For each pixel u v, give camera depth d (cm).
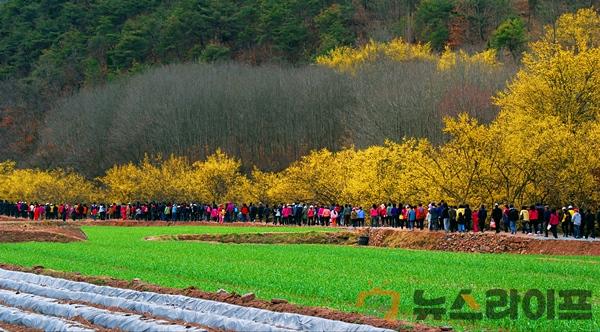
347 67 15412
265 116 15062
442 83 11925
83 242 6519
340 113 14212
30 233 6781
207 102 15462
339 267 4369
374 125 11831
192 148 15050
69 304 3148
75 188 13075
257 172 11475
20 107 19138
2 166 15538
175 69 17175
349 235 7000
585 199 6856
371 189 8494
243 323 2680
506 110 8025
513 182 6994
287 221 9119
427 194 7344
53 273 4094
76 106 17075
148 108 15662
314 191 10050
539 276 3916
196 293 3288
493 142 7069
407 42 16988
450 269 4253
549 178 6862
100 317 2862
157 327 2683
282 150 14650
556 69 7706
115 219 10775
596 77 7631
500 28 15362
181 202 11906
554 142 6806
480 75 12031
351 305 3039
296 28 19662
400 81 12950
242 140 15025
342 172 9900
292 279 3750
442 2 18612
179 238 7188
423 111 11269
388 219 7831
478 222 6512
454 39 17888
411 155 7794
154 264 4516
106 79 19375
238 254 5247
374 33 18612
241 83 15938
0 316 3022
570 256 5194
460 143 7175
